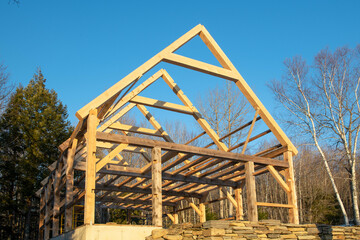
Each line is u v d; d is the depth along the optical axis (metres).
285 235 8.84
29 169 22.09
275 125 11.66
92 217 7.99
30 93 25.56
